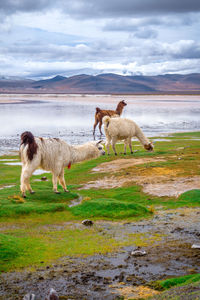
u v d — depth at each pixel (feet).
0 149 83.30
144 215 31.19
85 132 117.39
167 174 45.29
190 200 34.78
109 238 25.17
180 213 31.14
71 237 25.52
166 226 27.63
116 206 32.32
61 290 16.90
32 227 28.25
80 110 228.02
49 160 35.53
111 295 16.14
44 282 17.84
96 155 39.09
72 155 37.55
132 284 17.29
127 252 22.12
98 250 22.53
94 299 15.81
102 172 50.70
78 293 16.49
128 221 29.73
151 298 14.90
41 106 273.33
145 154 61.41
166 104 326.65
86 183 45.32
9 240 23.36
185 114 200.13
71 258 21.22
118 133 63.46
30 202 34.22
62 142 36.24
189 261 20.07
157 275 18.33
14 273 19.04
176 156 57.41
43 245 23.57
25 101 368.68
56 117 175.83
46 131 119.55
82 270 19.34
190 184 40.11
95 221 29.96
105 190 41.11
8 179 51.47
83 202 33.88
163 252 21.79
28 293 16.33
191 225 27.48
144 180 43.47
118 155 64.03
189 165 49.32
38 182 47.60
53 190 38.58
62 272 19.08
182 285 15.71
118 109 110.11
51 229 27.71
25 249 22.67
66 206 33.45
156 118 173.37
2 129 124.77
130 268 19.45
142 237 25.17
